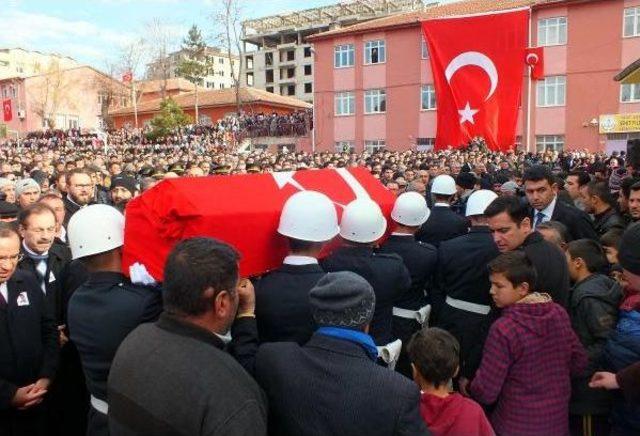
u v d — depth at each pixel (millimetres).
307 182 3109
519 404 2592
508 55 21391
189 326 1646
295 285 2428
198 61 54531
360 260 2938
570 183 5871
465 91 22094
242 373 1627
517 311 2629
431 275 3719
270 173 3016
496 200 3170
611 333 2703
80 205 5617
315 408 1718
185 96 50656
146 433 1536
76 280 3359
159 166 11469
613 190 8633
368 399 1683
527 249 3053
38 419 2957
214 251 1704
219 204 2420
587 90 26375
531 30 27359
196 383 1532
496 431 2672
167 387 1541
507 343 2574
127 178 5984
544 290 2977
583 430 2936
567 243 3639
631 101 25594
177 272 1652
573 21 26406
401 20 31562
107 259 2398
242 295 2289
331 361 1768
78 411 3248
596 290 2932
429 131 30453
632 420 2633
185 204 2338
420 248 3658
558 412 2615
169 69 58781
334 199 3121
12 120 54750
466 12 29844
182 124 36719
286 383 1783
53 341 3000
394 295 3031
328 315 1831
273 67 71375
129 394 1590
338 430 1680
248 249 2484
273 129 34625
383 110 31922
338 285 1848
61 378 3211
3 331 2775
